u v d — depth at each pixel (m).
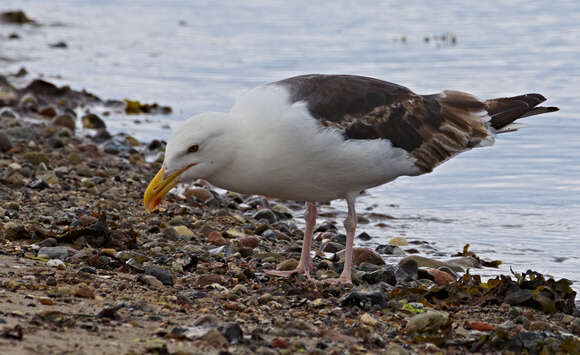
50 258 10.94
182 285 10.55
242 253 12.59
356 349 8.49
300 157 10.56
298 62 30.45
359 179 11.18
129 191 16.05
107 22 40.03
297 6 43.03
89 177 17.02
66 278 9.96
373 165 11.09
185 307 9.35
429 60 29.89
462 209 17.14
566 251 14.50
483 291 11.06
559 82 26.30
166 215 14.54
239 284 10.62
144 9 43.47
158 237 12.87
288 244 13.87
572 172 19.03
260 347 8.15
